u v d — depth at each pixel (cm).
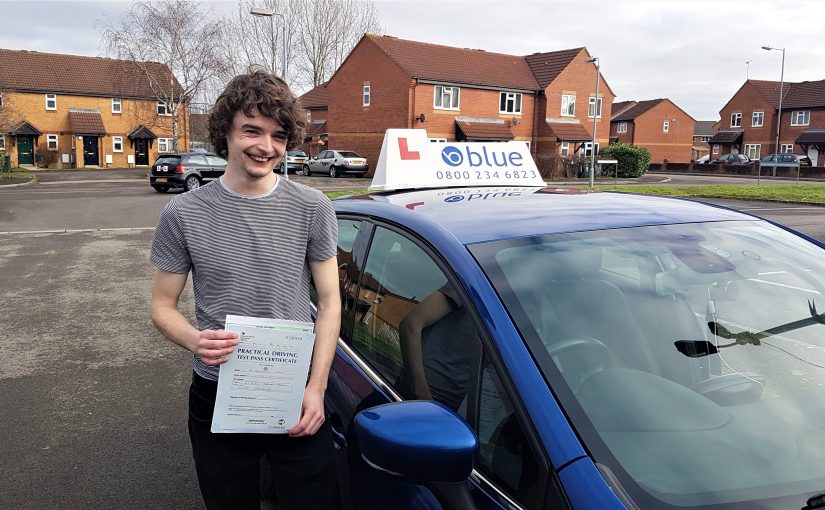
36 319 666
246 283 190
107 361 537
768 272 217
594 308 184
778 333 197
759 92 5916
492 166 349
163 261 193
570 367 165
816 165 5475
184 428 409
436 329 192
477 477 159
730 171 4809
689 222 235
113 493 333
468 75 3944
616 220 228
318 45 5269
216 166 2402
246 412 183
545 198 260
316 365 193
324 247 200
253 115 185
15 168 4169
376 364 222
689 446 153
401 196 283
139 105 4928
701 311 200
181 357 548
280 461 195
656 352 183
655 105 6359
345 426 215
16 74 4638
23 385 483
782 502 137
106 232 1316
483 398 166
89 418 424
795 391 179
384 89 3853
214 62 3897
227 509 201
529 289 183
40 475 351
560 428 146
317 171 3672
